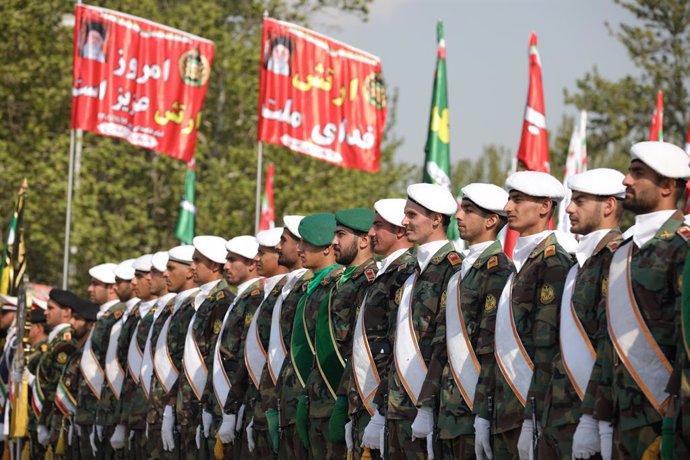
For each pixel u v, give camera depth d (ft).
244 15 155.12
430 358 35.63
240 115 147.95
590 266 30.71
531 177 33.06
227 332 46.24
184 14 142.41
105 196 137.08
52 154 128.88
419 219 36.76
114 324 56.70
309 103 71.10
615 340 28.76
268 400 42.80
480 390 33.06
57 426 59.21
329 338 40.04
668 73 139.85
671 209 29.17
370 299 38.22
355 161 71.46
